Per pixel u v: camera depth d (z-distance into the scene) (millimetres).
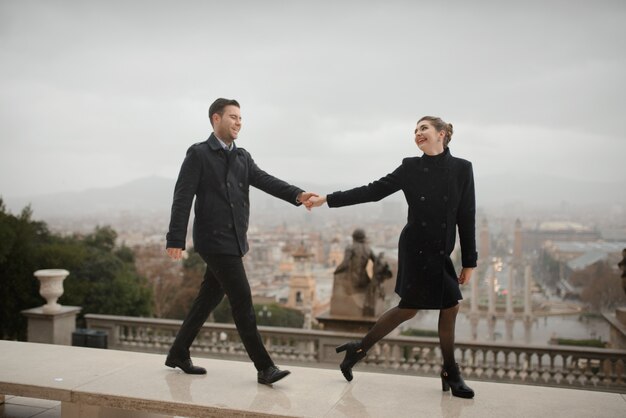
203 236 3594
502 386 3658
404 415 3088
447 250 3371
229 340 10102
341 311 9805
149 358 4266
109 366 4016
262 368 3598
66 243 33156
